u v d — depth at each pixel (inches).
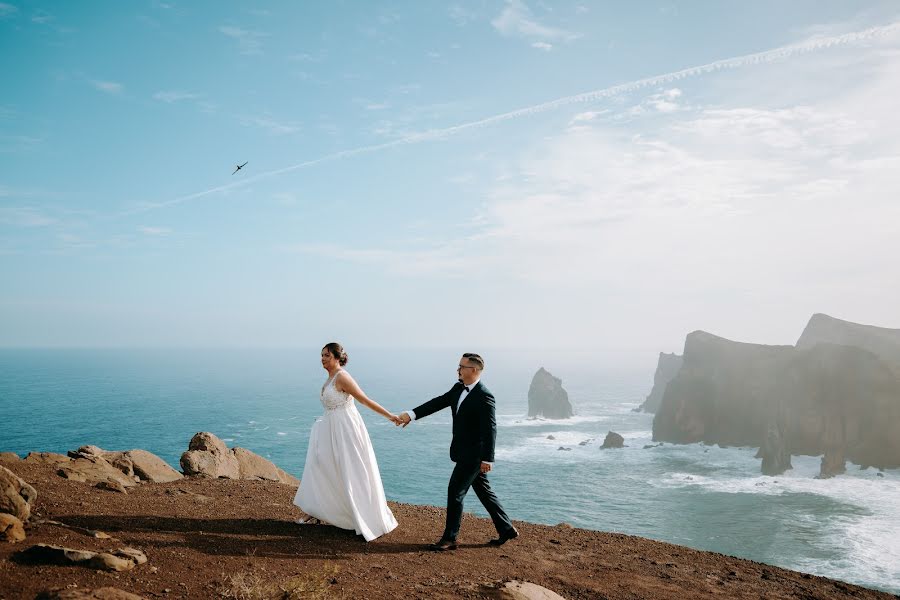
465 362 263.0
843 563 1695.4
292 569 205.0
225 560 206.2
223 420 5152.6
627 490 2721.5
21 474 305.4
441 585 203.9
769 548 1870.1
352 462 262.1
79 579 167.3
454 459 262.8
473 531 299.9
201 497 315.6
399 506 354.6
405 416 265.9
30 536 199.2
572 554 269.4
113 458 383.2
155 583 174.9
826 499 2491.4
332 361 265.4
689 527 2123.5
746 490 2701.8
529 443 4200.3
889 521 2119.8
